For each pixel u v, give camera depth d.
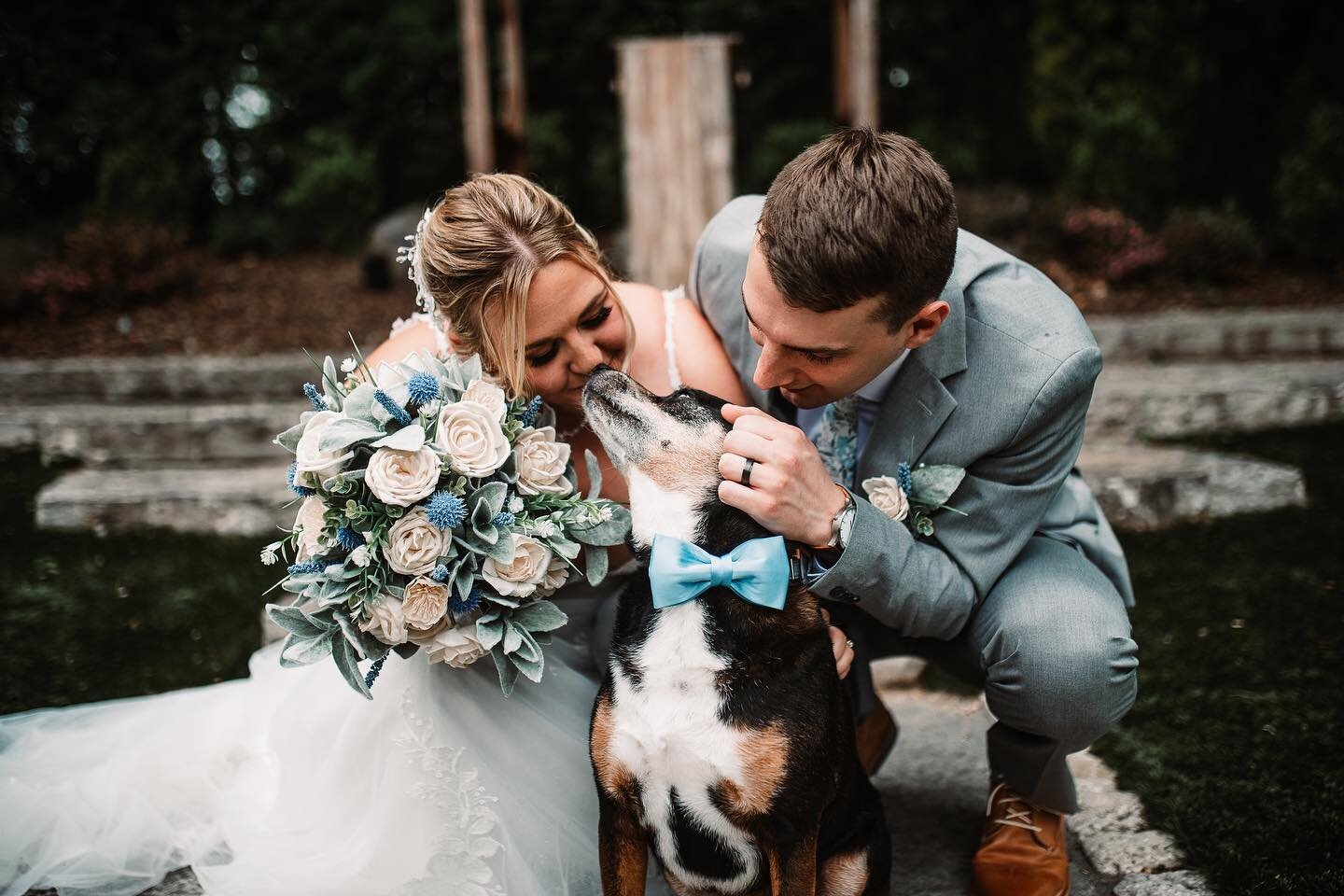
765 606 1.94
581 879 2.31
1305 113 9.09
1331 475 5.03
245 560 4.62
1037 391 2.18
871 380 2.10
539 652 2.05
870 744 2.65
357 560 1.95
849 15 7.60
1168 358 6.84
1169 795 2.71
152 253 8.61
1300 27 9.45
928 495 2.21
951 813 2.71
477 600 2.03
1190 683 3.29
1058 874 2.29
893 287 1.89
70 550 4.73
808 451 2.04
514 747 2.25
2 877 2.39
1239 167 9.61
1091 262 8.34
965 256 2.33
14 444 5.90
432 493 1.97
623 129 6.64
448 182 11.12
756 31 11.16
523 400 2.18
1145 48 9.36
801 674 1.96
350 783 2.26
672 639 1.94
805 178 1.89
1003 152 11.13
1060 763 2.27
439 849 2.18
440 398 2.05
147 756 2.56
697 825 1.96
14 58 10.23
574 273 2.13
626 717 1.94
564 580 2.15
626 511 2.15
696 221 6.62
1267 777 2.76
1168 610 3.80
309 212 10.11
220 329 7.87
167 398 6.71
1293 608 3.76
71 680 3.50
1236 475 4.71
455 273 2.12
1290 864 2.38
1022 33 11.03
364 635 2.02
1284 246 8.87
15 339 7.61
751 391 2.49
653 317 2.54
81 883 2.39
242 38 10.72
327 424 1.97
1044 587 2.23
